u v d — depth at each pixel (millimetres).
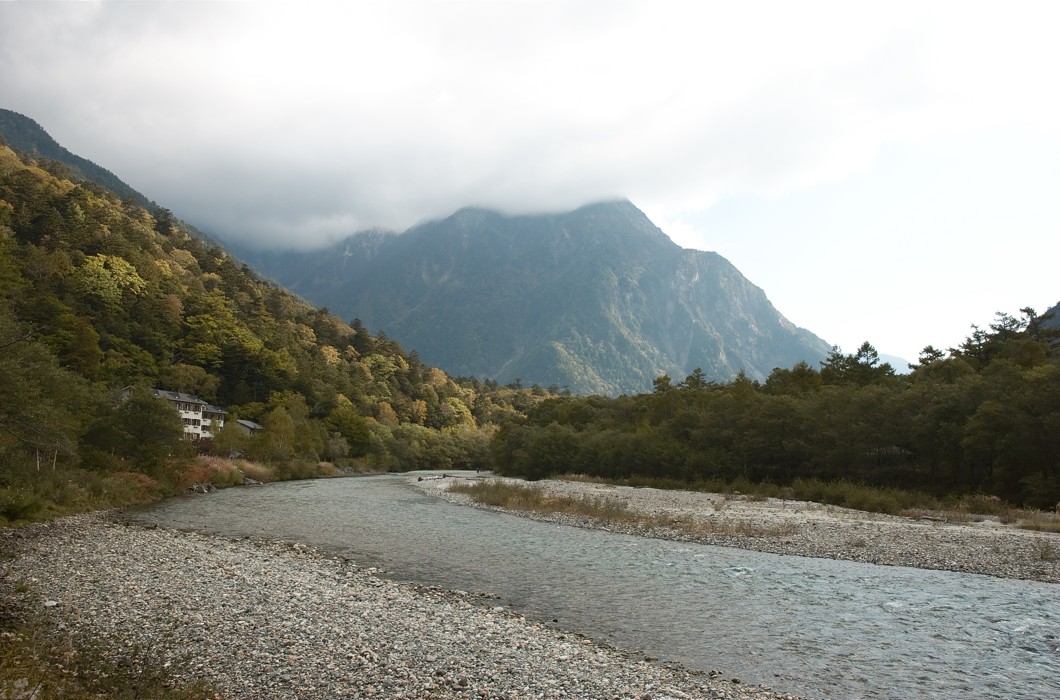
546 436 111625
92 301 126125
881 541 34094
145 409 56312
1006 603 21656
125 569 22656
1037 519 43031
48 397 36625
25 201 148625
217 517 41781
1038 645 17109
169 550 27156
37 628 15477
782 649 16641
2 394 28750
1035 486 51281
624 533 38781
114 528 33469
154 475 55188
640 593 22781
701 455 82438
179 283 172000
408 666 14008
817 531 38031
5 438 32719
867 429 67938
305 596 20047
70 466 47031
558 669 14281
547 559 29312
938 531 37562
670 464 86812
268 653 14492
